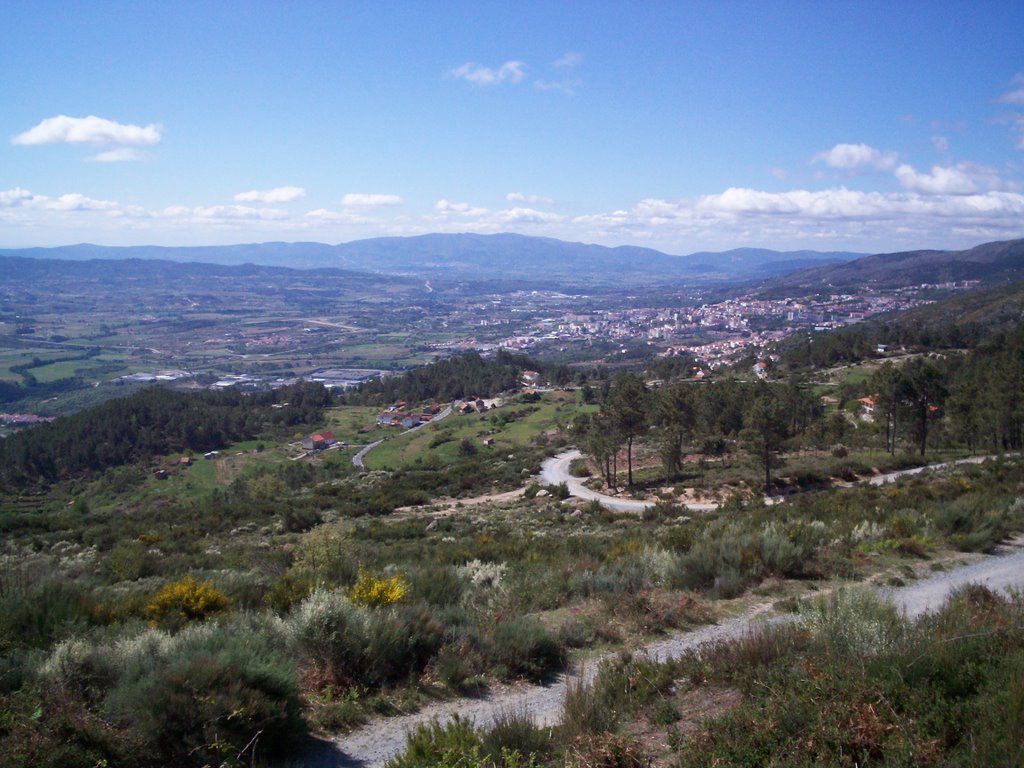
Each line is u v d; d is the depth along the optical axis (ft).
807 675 18.13
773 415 117.50
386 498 135.95
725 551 38.65
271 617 28.35
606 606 33.01
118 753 16.67
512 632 27.09
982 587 28.53
